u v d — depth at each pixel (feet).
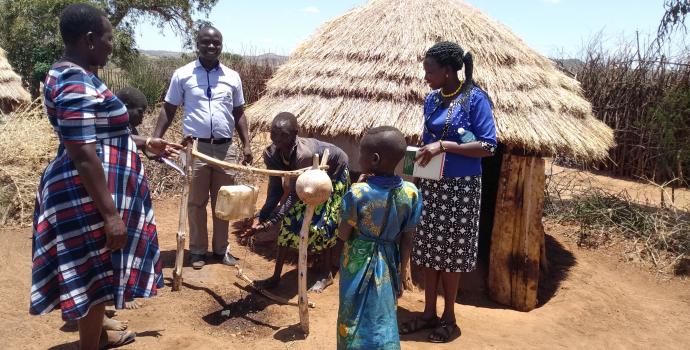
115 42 52.70
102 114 8.17
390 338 8.92
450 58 10.87
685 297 16.26
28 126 22.49
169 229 18.89
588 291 16.08
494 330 12.76
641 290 16.81
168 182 24.11
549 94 17.34
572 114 17.70
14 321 11.43
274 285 13.98
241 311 12.55
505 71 16.83
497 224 16.05
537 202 15.55
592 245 20.03
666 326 14.26
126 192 8.59
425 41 16.97
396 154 8.78
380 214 8.88
